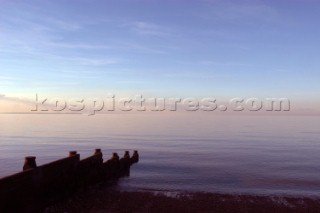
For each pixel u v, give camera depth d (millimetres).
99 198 15633
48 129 91125
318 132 81625
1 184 10438
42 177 12867
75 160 15789
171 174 24844
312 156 37375
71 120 159125
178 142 54000
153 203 15258
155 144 50781
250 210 14664
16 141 56250
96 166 18500
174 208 14555
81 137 64250
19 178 11359
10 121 146625
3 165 31156
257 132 80938
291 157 36281
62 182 14445
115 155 22391
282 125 120375
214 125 116688
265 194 18312
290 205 15695
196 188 19906
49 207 13406
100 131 82875
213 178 23516
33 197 12180
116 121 149000
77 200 14969
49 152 41812
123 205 14703
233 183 21766
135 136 66750
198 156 36625
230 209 14719
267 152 41094
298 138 63469
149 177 23297
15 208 11133
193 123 132000
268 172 26422
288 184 21531
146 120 163625
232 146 48156
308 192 19062
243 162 32156
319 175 25219
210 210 14461
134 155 30406
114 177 21719
